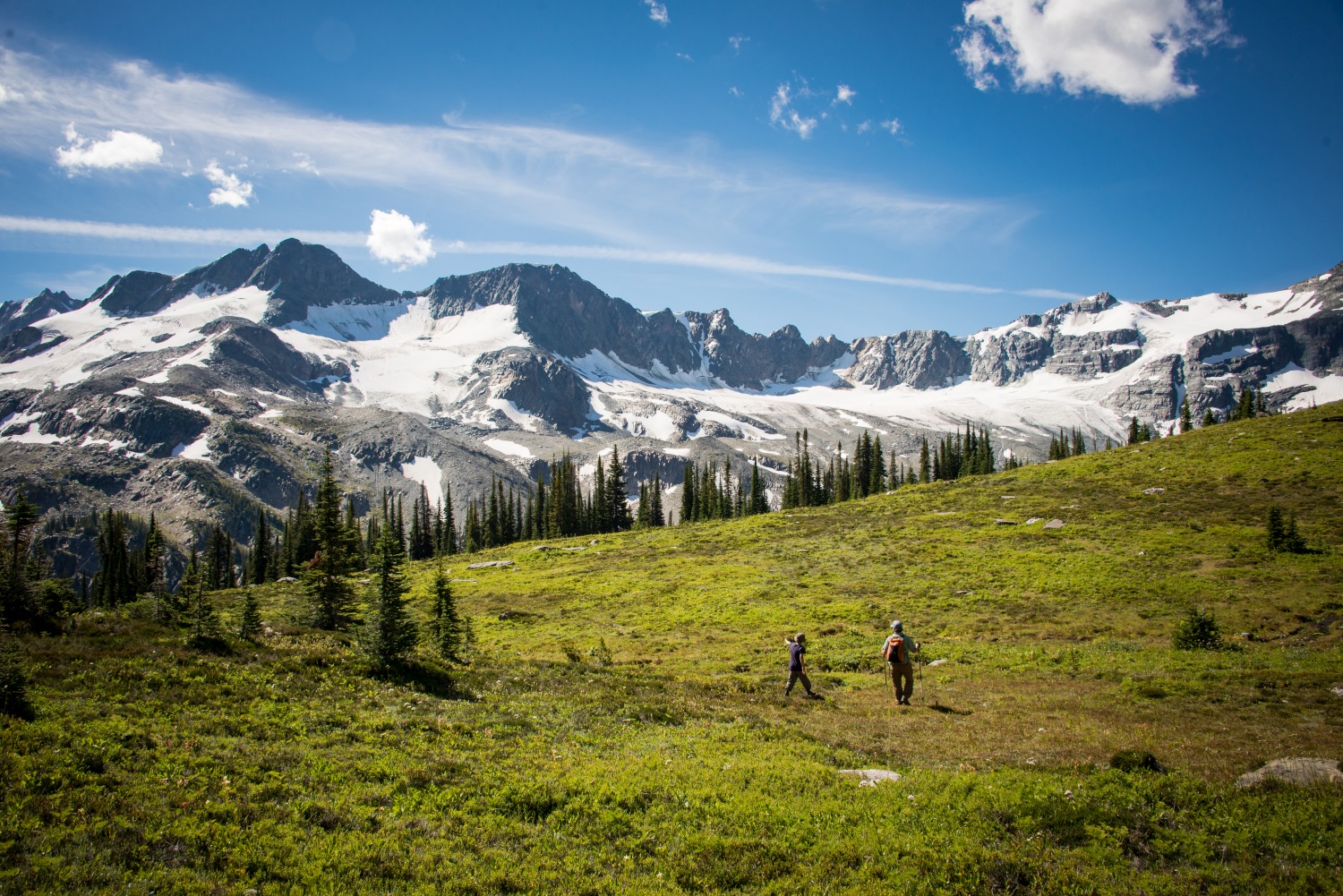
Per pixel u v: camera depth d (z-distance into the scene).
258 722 16.70
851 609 45.22
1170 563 46.06
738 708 22.88
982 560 53.22
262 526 125.44
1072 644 32.94
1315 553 43.94
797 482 143.38
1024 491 76.50
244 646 23.97
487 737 17.61
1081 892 10.26
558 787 14.07
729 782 14.61
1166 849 11.36
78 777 12.37
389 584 24.78
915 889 10.43
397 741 16.41
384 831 11.72
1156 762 14.98
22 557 34.44
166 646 22.39
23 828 10.41
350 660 23.80
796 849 11.79
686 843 11.87
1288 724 18.03
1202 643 29.72
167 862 10.11
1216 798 13.02
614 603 54.88
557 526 135.00
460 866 10.72
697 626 45.88
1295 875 10.40
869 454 149.50
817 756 17.00
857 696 25.61
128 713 16.22
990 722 20.17
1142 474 73.06
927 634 38.38
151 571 99.75
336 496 43.16
